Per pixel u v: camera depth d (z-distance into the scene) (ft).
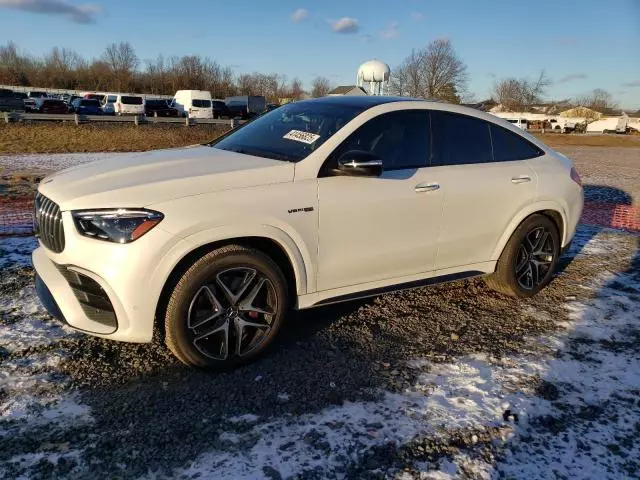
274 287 10.73
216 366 10.36
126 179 10.14
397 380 10.50
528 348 12.16
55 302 10.22
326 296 11.71
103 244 9.30
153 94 236.02
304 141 11.91
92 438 8.37
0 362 10.37
